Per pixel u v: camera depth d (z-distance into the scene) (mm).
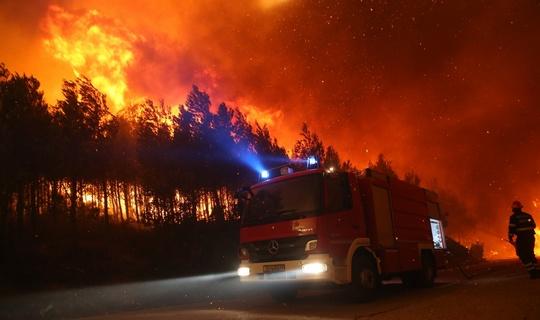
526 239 11094
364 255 10195
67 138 17125
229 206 21578
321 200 9406
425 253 13266
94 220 19484
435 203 14969
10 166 14445
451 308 7398
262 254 9766
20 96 15648
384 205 11344
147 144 19703
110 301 12375
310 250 9062
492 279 12922
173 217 19219
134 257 17156
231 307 10398
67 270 14023
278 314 8516
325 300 10930
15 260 13727
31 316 10484
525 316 6207
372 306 9039
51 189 18359
